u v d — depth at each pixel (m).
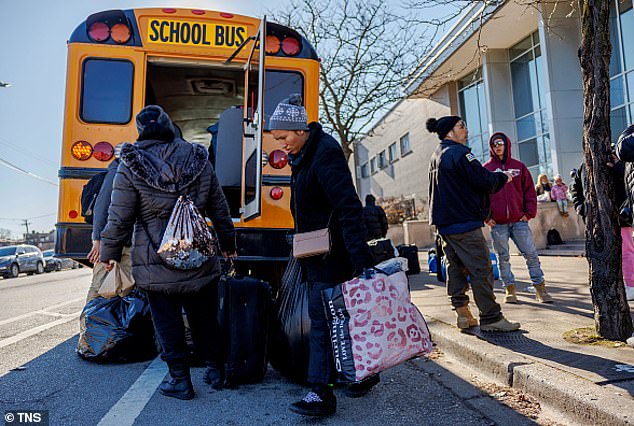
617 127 15.39
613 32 15.38
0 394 3.61
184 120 8.44
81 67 5.23
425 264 13.19
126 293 3.79
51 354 4.84
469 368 3.94
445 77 14.59
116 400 3.46
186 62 5.52
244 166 5.18
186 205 3.38
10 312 8.28
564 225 13.33
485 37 17.84
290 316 3.69
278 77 5.71
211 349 3.66
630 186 3.77
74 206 5.02
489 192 4.24
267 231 5.25
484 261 4.32
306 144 3.15
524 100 18.75
